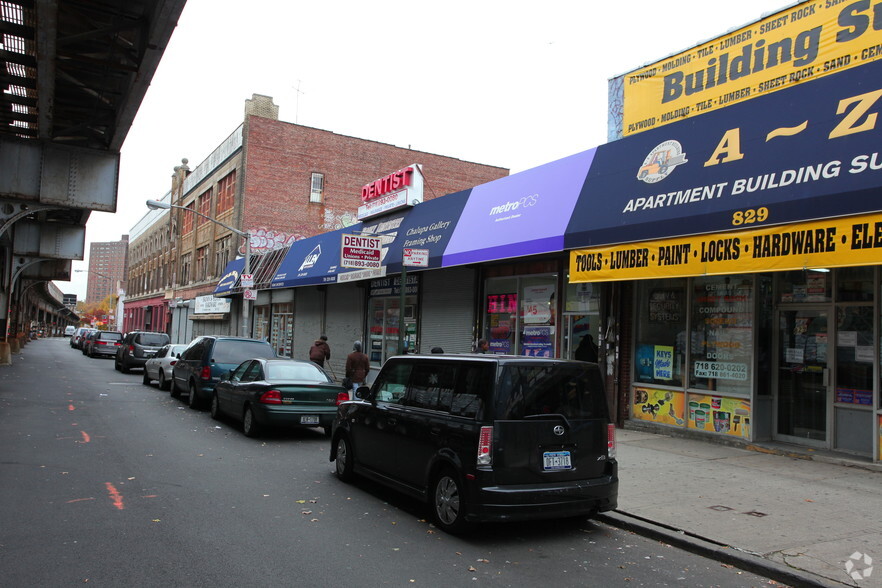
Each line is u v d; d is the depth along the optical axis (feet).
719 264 29.55
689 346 36.88
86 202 62.59
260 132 115.03
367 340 70.18
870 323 29.58
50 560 16.40
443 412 21.35
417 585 15.60
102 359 133.28
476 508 18.95
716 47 36.42
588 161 40.93
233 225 117.50
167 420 43.19
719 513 21.77
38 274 153.89
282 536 19.13
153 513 21.02
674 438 36.11
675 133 34.76
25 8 38.52
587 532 20.81
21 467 27.09
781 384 33.83
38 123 56.65
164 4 37.04
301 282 77.92
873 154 24.59
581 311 42.68
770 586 16.31
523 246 41.55
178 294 161.68
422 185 64.08
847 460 29.04
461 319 54.03
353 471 26.86
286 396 36.94
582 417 20.80
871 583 15.71
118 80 51.37
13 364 97.96
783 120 29.12
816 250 25.76
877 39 28.68
